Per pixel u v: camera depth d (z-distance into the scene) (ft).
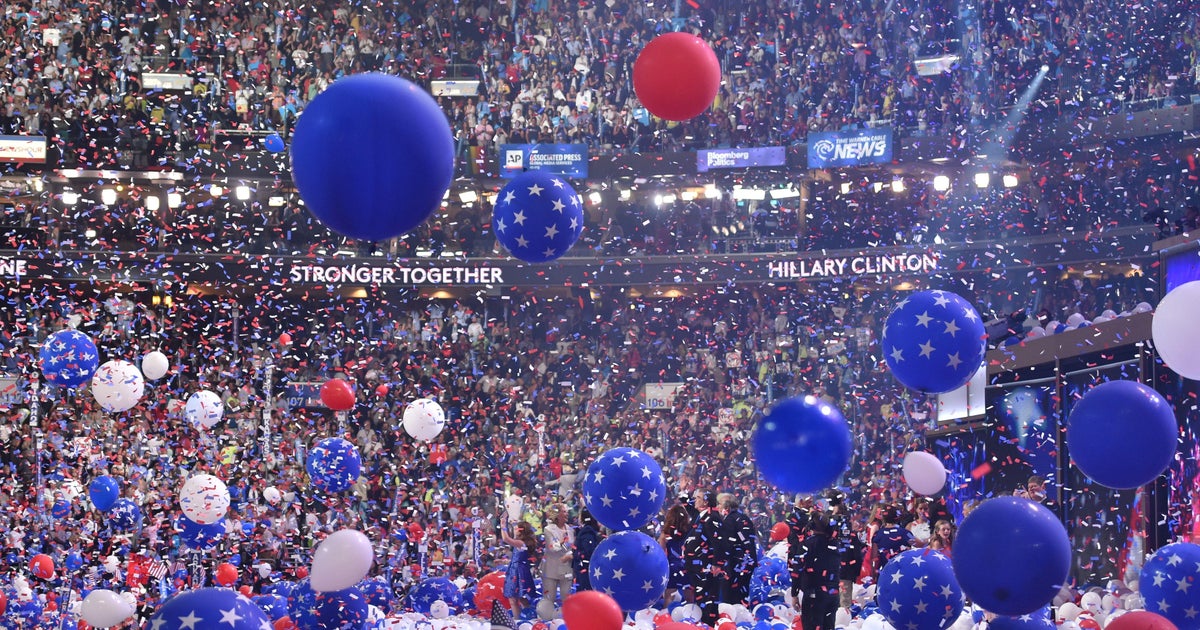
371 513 82.89
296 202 114.32
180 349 102.99
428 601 53.06
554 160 112.68
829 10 119.55
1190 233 49.24
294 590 39.50
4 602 42.70
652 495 34.22
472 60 121.70
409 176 20.89
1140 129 100.58
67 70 110.93
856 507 78.38
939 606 30.32
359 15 122.11
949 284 111.86
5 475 84.89
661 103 27.17
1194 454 47.09
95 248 107.34
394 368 105.70
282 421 95.86
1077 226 104.68
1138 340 50.08
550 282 111.86
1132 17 106.73
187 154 109.40
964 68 110.93
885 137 107.65
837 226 112.47
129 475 80.12
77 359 48.16
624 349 110.63
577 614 27.58
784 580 55.26
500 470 92.79
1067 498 55.52
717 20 121.60
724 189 115.24
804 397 28.22
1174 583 28.35
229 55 117.29
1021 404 60.49
